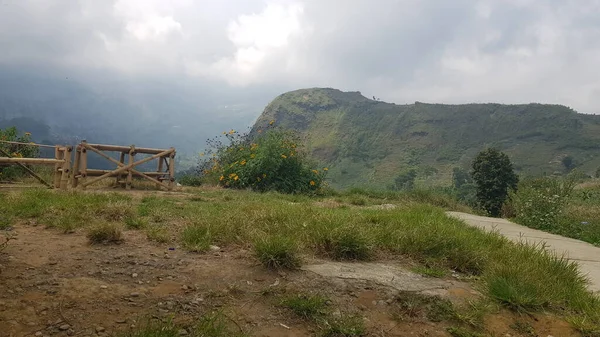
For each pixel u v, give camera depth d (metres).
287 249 3.70
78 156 8.73
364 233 4.59
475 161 24.91
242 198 8.94
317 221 4.88
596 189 19.81
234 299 3.00
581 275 4.33
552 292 3.49
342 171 114.62
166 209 6.27
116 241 4.16
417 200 13.68
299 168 12.87
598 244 6.94
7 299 2.61
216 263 3.73
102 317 2.53
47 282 2.93
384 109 161.38
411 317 3.05
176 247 4.18
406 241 4.70
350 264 4.08
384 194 13.99
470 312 3.13
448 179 94.62
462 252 4.43
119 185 9.39
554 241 6.95
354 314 2.98
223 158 14.00
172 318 2.57
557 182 10.94
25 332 2.27
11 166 10.43
